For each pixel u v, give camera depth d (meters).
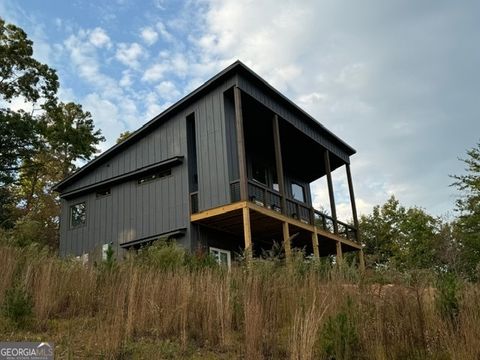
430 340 4.63
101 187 16.05
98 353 4.45
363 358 4.50
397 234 23.97
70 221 16.73
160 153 14.70
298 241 16.22
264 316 5.18
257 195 14.12
